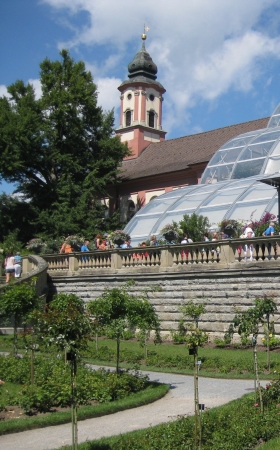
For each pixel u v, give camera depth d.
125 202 62.72
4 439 12.65
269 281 25.23
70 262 33.84
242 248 26.53
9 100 58.78
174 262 28.95
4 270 39.50
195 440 11.51
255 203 36.31
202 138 64.19
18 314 21.77
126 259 31.20
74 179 57.38
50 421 13.88
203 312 24.23
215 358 21.73
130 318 18.72
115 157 58.44
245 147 47.41
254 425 12.49
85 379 16.73
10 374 18.41
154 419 14.00
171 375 20.11
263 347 24.28
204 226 34.09
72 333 12.61
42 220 53.94
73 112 55.78
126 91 73.88
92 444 11.59
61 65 58.22
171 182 58.75
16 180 57.25
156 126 73.62
